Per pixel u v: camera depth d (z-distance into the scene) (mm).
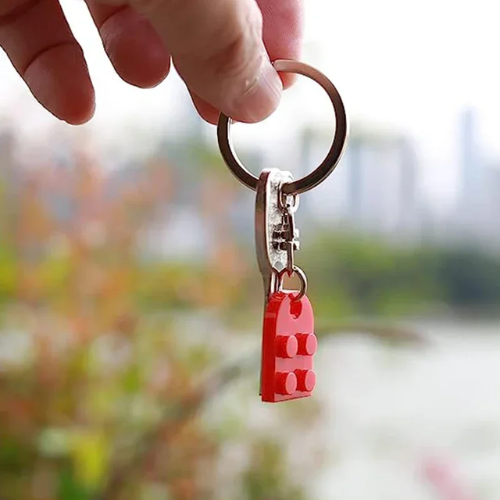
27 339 484
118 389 476
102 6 347
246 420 486
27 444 465
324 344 513
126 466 448
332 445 512
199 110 338
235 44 280
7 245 495
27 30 347
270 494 478
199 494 469
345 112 314
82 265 488
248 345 510
